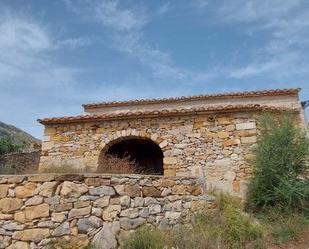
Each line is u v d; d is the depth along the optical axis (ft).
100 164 35.22
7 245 18.63
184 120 34.40
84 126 37.04
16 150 66.49
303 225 23.84
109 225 20.49
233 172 31.17
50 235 18.81
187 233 21.61
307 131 30.99
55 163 35.83
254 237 22.39
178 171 32.94
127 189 21.93
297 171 28.22
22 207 19.19
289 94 44.78
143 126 35.50
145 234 20.62
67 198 19.75
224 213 24.47
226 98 46.88
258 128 31.94
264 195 27.48
